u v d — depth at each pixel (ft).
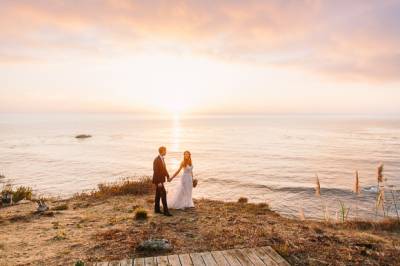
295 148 408.67
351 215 103.24
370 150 378.94
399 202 115.96
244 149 394.52
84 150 373.40
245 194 152.97
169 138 586.04
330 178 198.70
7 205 48.55
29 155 317.63
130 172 215.10
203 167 246.47
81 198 50.42
